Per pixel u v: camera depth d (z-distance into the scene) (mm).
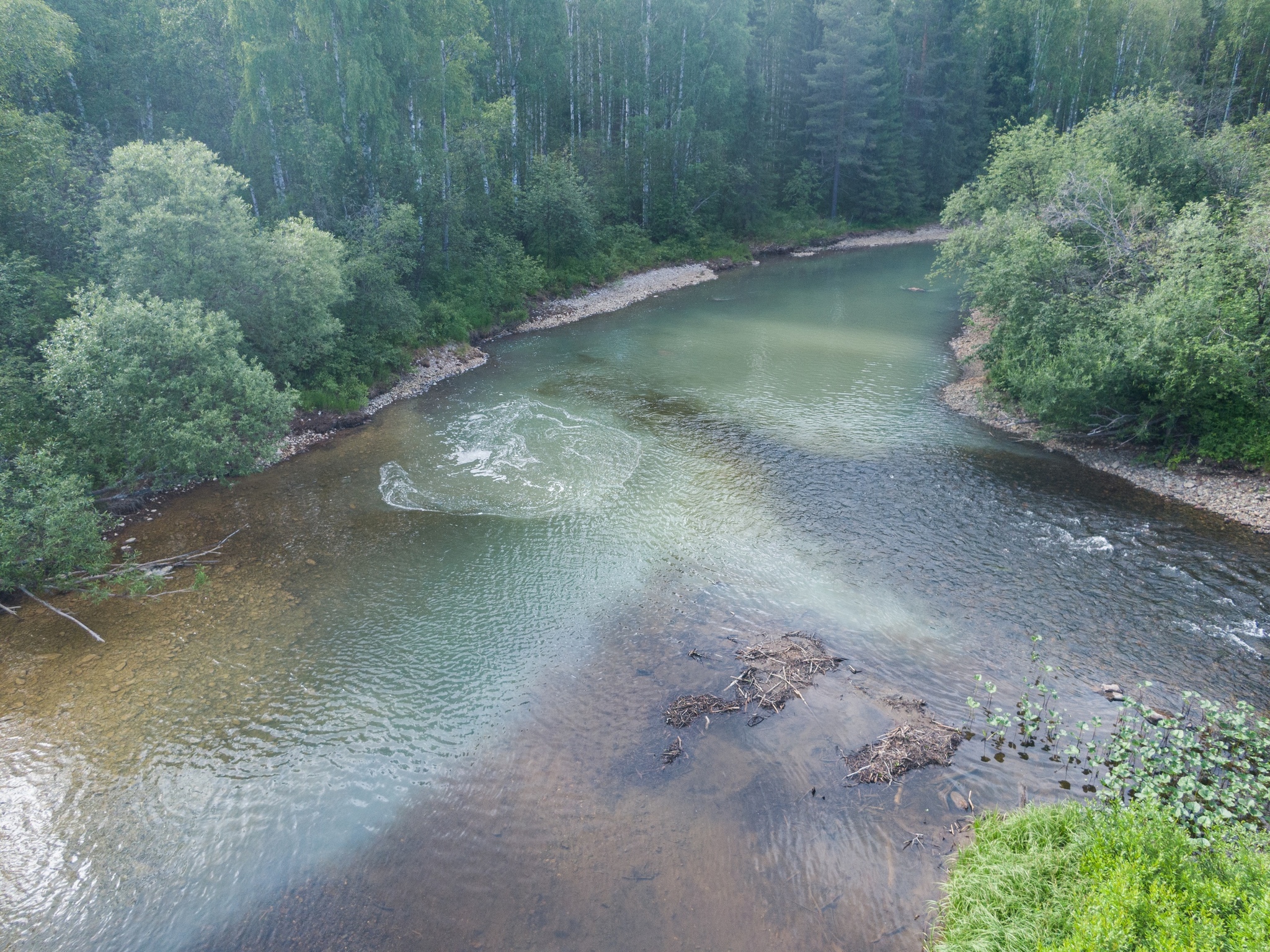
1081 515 17156
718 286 47500
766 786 10078
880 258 57375
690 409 24906
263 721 11602
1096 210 23469
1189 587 14273
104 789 10375
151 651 13281
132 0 29531
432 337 30938
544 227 42188
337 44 29484
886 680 12055
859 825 9453
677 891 8711
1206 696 11375
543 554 16141
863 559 15594
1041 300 22391
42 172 21797
